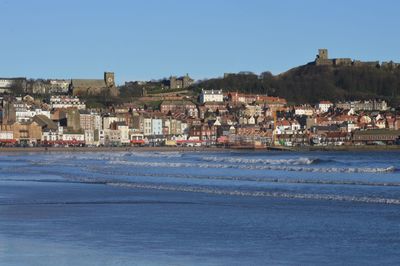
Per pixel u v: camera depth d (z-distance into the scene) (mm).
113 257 93812
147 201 160250
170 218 130375
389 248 97750
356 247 98812
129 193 180125
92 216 134250
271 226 118438
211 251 97500
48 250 98500
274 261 90938
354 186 188000
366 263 89062
